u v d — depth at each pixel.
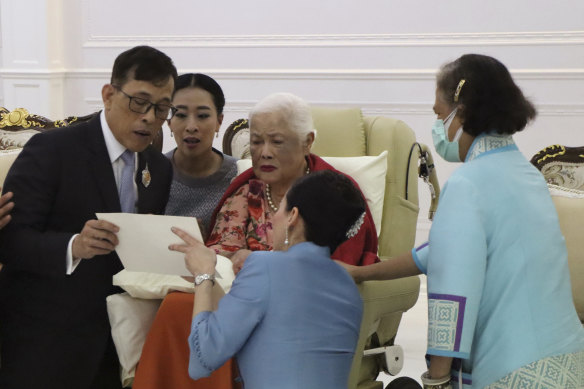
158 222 3.22
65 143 3.64
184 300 3.65
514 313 3.03
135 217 3.23
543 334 3.01
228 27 9.19
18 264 3.52
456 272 3.03
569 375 3.00
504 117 3.13
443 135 3.29
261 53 9.12
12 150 4.80
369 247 4.14
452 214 3.08
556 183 4.86
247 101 9.20
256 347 2.96
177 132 4.54
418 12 8.72
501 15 8.56
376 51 8.84
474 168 3.14
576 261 4.46
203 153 4.60
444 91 3.24
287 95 4.03
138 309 3.77
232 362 3.62
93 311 3.74
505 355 3.01
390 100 8.86
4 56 9.66
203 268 3.14
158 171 3.92
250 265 3.01
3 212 3.49
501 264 3.06
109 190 3.67
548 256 3.09
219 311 2.97
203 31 9.26
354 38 8.89
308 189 3.06
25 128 5.23
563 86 8.50
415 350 6.57
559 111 8.55
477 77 3.15
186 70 9.30
